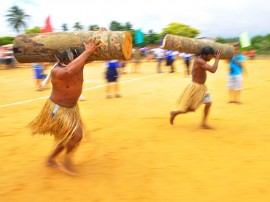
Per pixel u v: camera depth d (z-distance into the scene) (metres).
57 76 4.16
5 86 15.54
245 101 10.20
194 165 4.70
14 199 3.78
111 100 10.84
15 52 4.42
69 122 4.31
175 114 6.90
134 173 4.46
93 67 29.11
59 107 4.32
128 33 4.27
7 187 4.10
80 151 5.45
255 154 5.13
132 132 6.59
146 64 31.72
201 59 6.29
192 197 3.73
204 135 6.26
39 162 4.97
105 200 3.70
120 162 4.90
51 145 5.84
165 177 4.30
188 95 6.52
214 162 4.80
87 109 9.26
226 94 11.75
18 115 8.61
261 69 23.09
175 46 6.32
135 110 9.01
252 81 15.66
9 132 6.78
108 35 4.17
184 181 4.16
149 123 7.34
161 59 21.53
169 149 5.46
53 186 4.10
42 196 3.84
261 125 7.02
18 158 5.18
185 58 18.78
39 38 4.35
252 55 36.16
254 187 3.95
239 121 7.41
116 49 4.16
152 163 4.83
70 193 3.89
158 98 11.13
